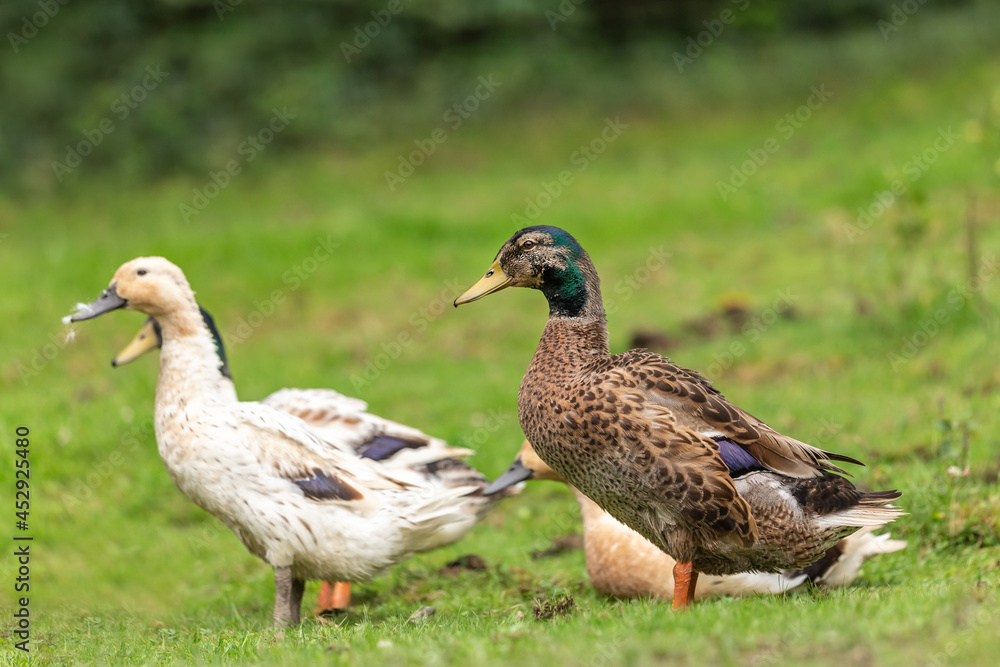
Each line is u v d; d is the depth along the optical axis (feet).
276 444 25.09
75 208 76.95
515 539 33.01
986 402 35.12
